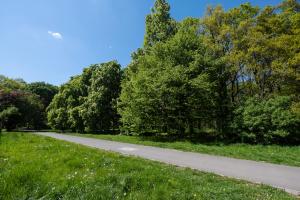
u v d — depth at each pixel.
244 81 32.16
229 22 32.06
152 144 21.62
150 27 37.25
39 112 75.81
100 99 47.62
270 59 27.56
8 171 8.38
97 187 7.18
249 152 16.62
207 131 33.38
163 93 27.72
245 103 25.34
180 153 16.39
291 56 25.55
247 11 31.83
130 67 38.94
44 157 11.41
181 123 30.19
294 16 27.33
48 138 25.86
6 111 52.03
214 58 30.77
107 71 49.31
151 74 29.33
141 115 30.17
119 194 6.91
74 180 7.65
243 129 23.62
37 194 6.81
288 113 21.84
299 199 7.23
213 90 28.91
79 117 53.81
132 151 17.34
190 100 28.08
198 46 30.66
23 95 68.31
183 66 28.23
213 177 9.53
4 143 17.98
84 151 14.41
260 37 26.72
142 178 7.96
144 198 6.65
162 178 8.18
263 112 22.94
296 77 25.25
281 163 12.94
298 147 20.27
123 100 32.44
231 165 12.30
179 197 6.74
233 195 7.15
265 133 22.38
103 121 47.84
